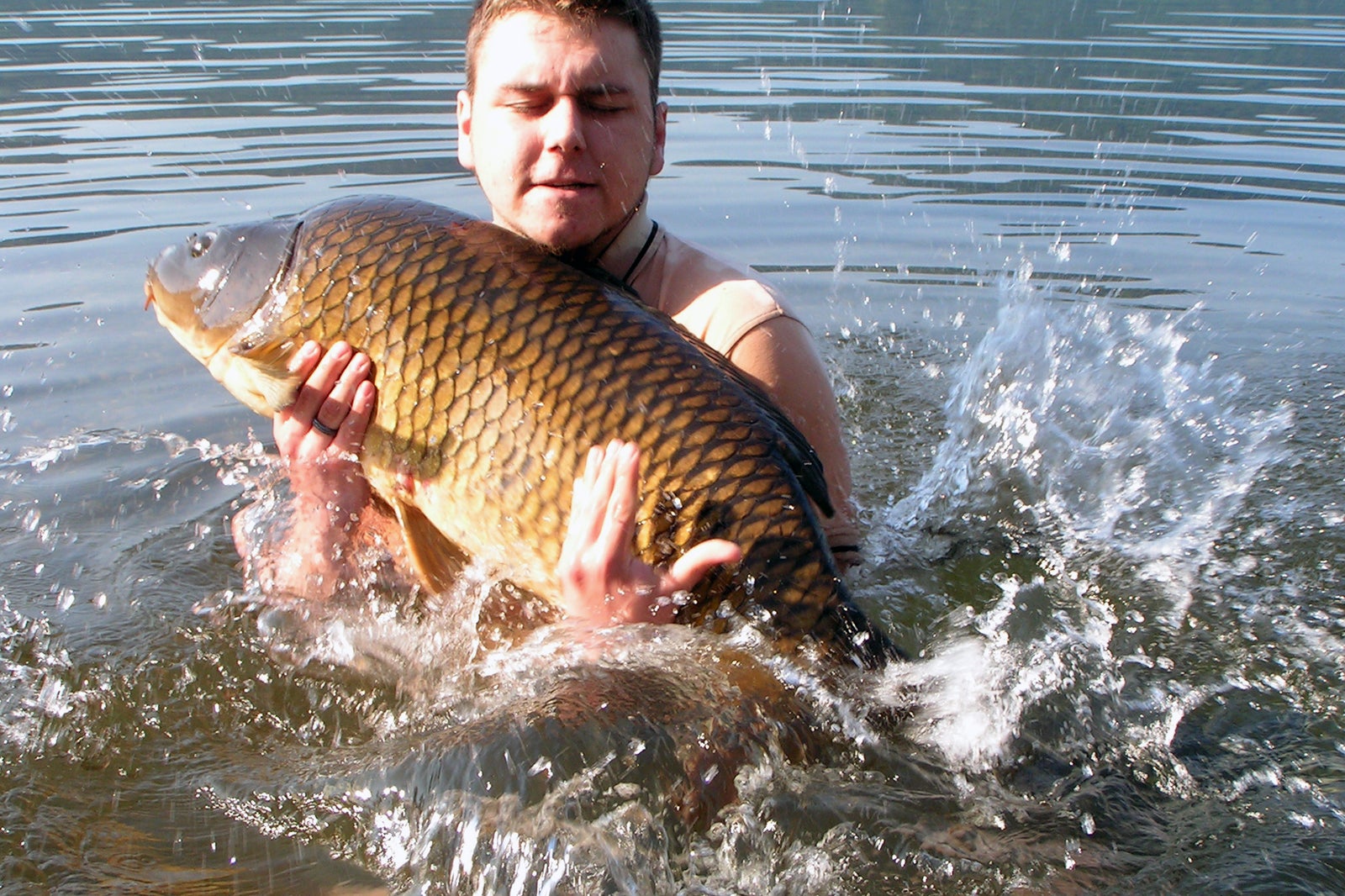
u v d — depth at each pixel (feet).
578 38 9.75
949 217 21.66
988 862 7.25
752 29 40.86
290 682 9.34
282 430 9.62
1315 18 47.16
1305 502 12.27
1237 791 7.92
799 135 26.91
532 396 8.67
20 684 9.14
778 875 7.20
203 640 9.84
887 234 20.85
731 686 8.16
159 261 9.99
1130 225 21.43
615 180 10.16
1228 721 8.71
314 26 39.83
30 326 16.46
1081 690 8.93
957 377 15.79
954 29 42.50
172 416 14.37
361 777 8.07
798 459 8.59
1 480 12.73
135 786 8.14
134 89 29.91
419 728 8.66
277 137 25.34
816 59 35.83
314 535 9.96
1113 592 10.53
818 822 7.51
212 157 23.84
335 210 9.61
